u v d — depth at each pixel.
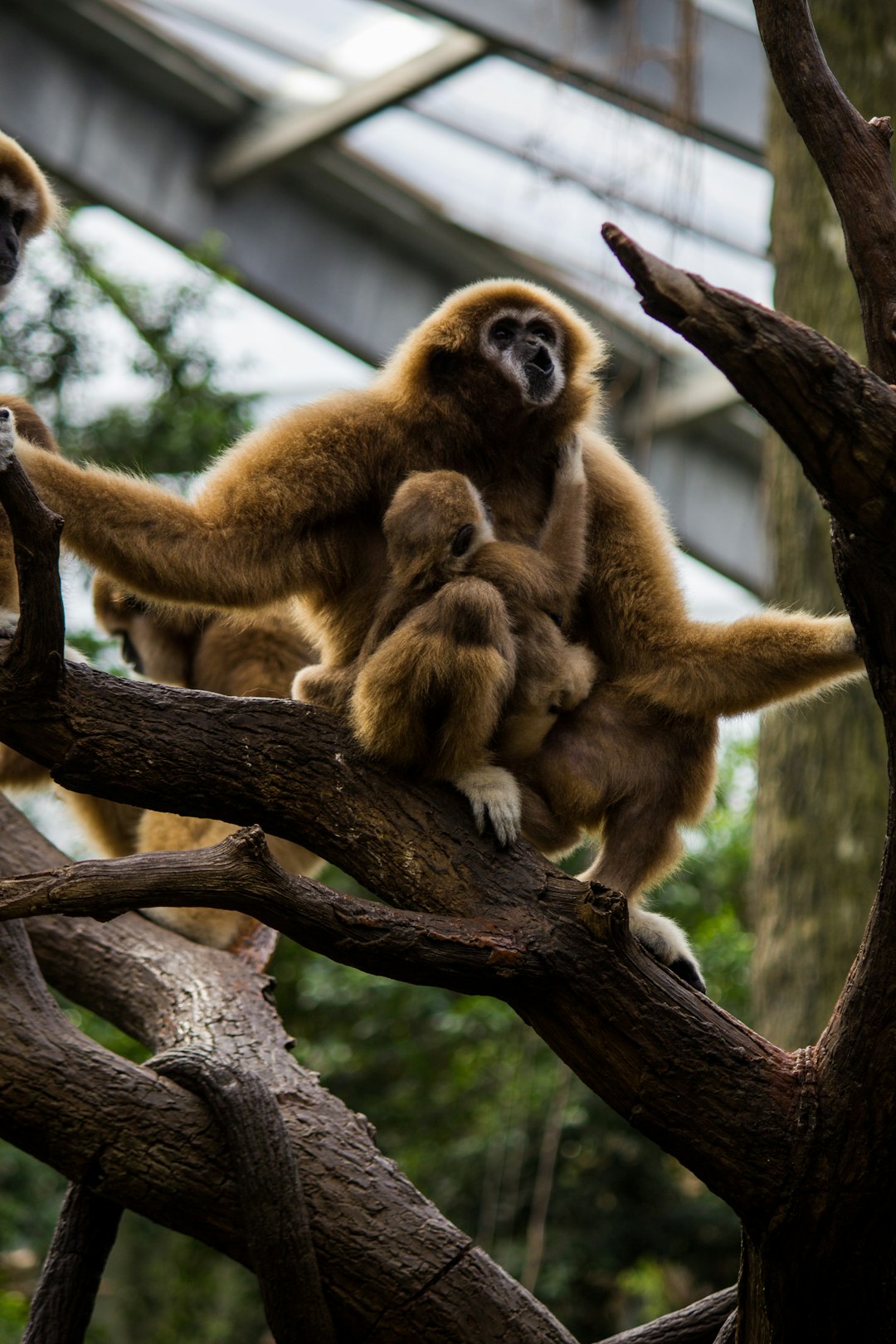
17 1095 8.44
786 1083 7.16
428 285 27.22
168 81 23.58
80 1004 10.50
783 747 15.87
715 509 29.09
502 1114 21.00
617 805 8.66
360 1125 9.11
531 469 9.15
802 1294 7.18
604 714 8.61
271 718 7.75
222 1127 8.37
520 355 8.88
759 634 8.34
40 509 6.79
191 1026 9.73
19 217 11.97
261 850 6.91
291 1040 9.83
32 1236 20.34
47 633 7.10
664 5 20.41
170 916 10.90
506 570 8.24
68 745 7.38
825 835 15.30
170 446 20.50
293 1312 8.09
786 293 16.55
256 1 21.81
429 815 7.69
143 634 12.96
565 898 7.39
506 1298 8.41
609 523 8.92
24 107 22.38
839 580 6.41
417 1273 8.34
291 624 12.77
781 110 17.08
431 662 7.58
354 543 8.74
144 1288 25.03
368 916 7.04
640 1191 21.52
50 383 20.58
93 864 6.88
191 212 24.47
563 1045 7.31
